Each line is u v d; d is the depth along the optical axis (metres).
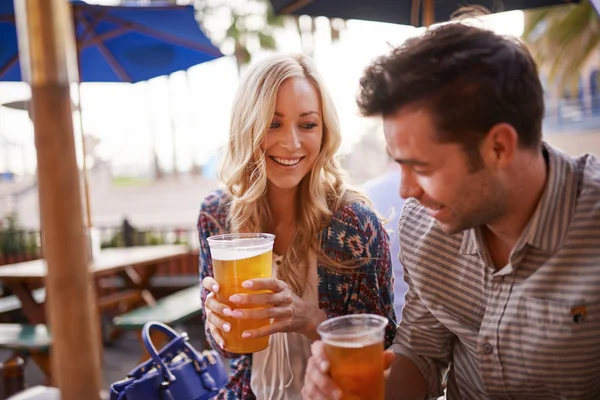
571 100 8.04
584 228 1.16
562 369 1.23
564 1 3.42
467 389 1.55
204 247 2.13
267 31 11.80
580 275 1.17
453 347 1.61
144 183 29.22
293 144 1.87
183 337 1.91
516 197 1.16
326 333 1.07
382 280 1.99
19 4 0.58
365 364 1.02
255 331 1.42
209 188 25.61
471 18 1.24
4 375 2.23
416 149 1.08
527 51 1.13
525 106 1.06
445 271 1.46
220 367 2.02
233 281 1.42
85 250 0.58
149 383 1.77
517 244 1.21
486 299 1.38
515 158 1.10
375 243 1.97
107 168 26.97
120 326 3.86
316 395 1.08
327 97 1.94
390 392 1.47
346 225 1.96
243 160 1.94
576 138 8.16
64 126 0.57
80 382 0.58
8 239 7.55
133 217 19.09
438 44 1.06
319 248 1.97
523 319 1.26
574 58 7.28
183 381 1.84
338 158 2.10
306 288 1.98
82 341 0.58
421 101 1.04
